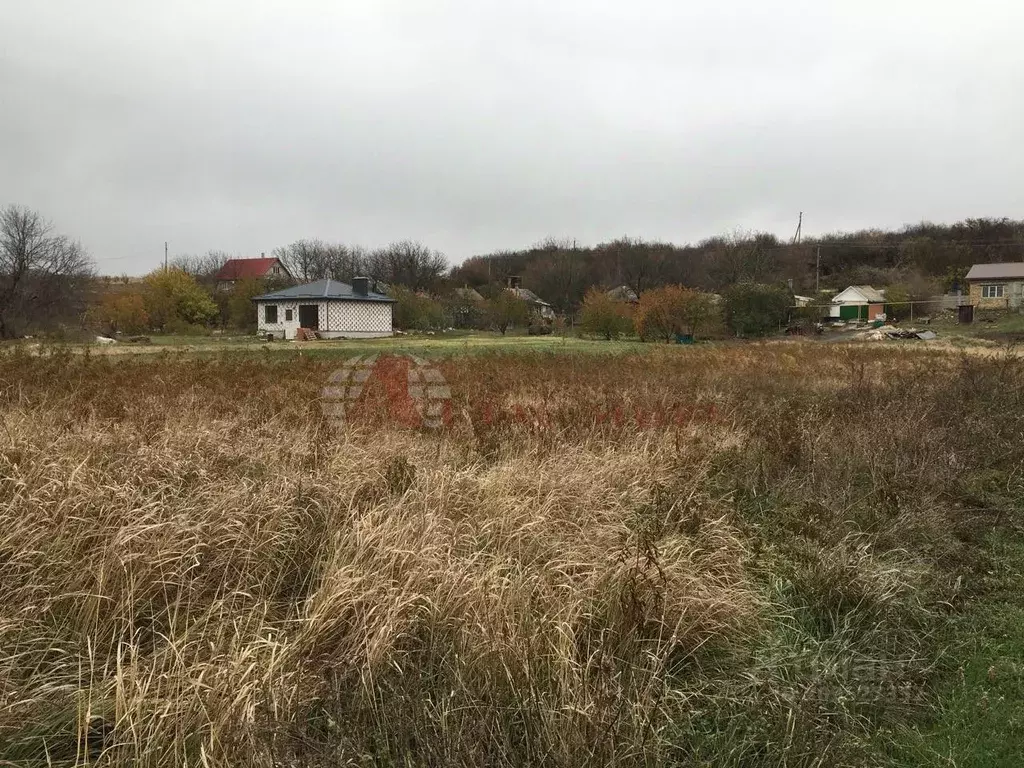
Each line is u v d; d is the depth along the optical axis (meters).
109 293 44.41
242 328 43.84
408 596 3.30
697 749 2.65
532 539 4.17
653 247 73.75
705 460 6.30
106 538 3.61
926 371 12.42
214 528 3.91
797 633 3.71
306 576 3.91
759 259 63.81
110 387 9.30
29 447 4.88
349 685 2.86
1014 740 2.88
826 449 6.84
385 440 6.16
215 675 2.71
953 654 3.58
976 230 79.56
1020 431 7.59
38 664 2.94
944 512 5.36
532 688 2.74
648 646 3.24
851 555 4.40
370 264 70.12
